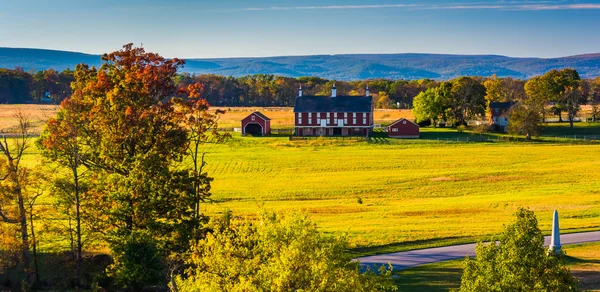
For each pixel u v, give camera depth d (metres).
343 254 30.92
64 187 48.03
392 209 69.31
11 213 44.50
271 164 104.00
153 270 42.53
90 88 55.38
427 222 61.88
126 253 42.50
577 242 52.50
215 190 82.00
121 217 45.28
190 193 47.97
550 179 88.31
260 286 28.42
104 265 46.97
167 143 55.56
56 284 45.28
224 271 32.62
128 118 52.78
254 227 36.81
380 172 96.31
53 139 50.44
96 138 53.88
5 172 45.53
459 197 77.75
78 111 54.19
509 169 97.25
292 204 73.06
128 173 49.16
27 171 47.34
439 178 90.88
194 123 58.12
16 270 46.97
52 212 51.09
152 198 45.12
